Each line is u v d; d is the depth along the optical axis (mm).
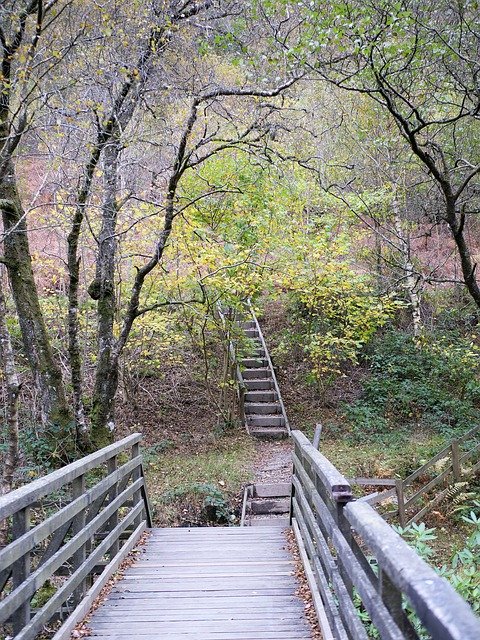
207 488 9609
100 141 7820
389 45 6289
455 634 1071
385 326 16703
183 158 8273
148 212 9969
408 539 5512
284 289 13500
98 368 9383
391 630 1671
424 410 14273
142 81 8094
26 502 3010
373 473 10812
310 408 14695
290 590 4586
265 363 15516
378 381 15211
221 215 11078
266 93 7766
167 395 14250
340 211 13477
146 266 8688
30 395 11047
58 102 7523
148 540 6293
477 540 3895
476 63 6848
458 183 10281
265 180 10805
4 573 3023
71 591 3734
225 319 12977
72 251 8375
